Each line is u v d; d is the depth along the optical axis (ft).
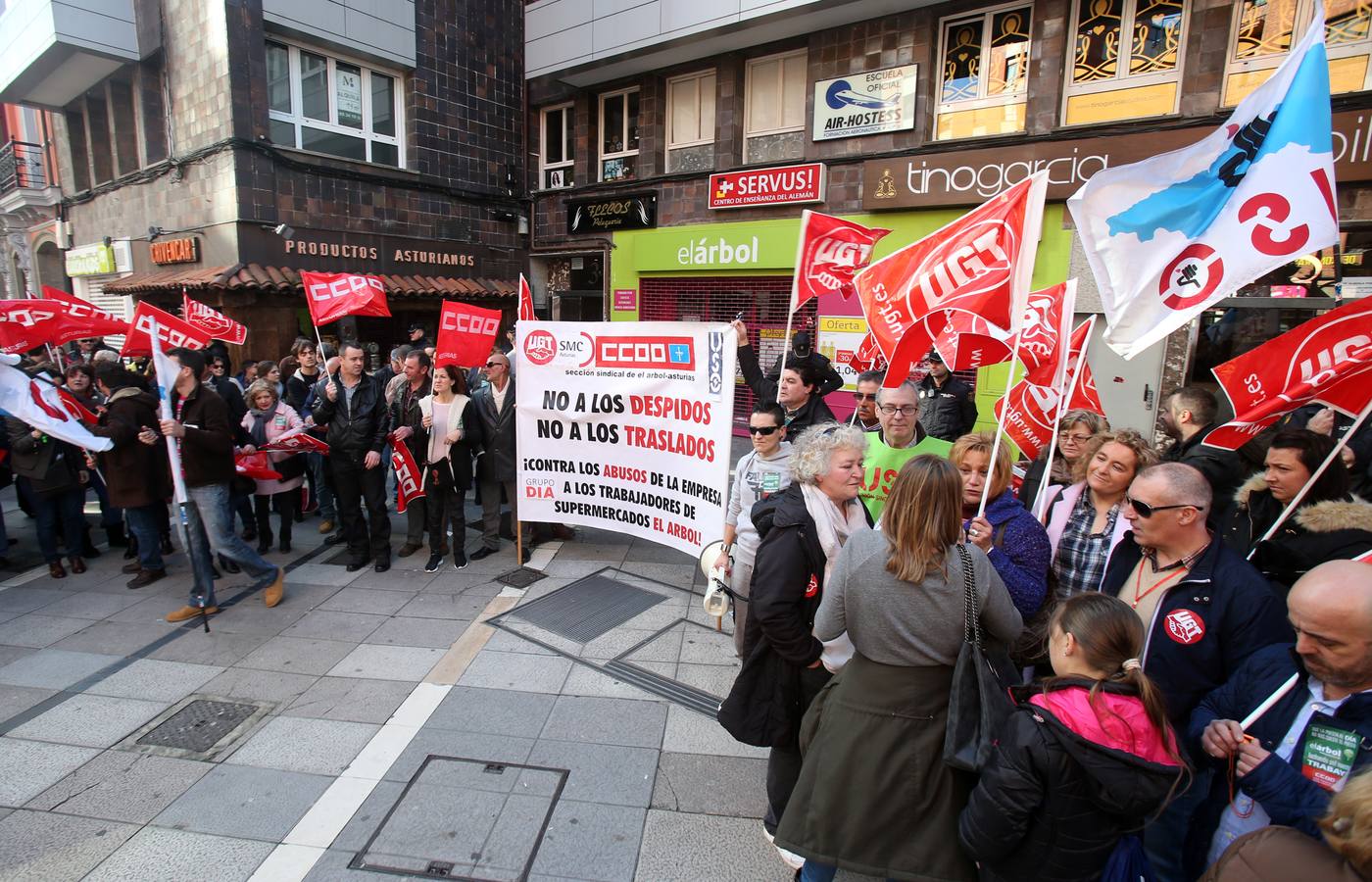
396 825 9.41
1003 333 9.87
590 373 17.28
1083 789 5.53
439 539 18.70
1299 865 4.45
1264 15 25.00
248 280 32.48
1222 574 7.29
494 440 19.22
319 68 36.45
